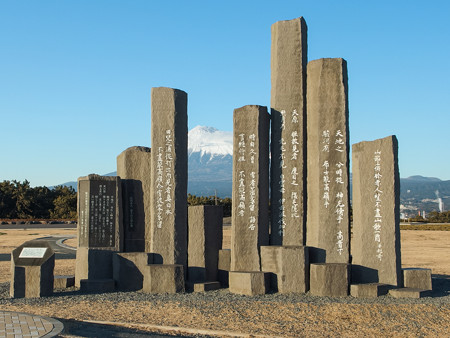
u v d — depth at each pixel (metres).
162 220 14.31
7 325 8.84
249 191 13.89
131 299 12.15
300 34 14.38
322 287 12.55
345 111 13.78
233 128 14.19
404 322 10.16
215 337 9.04
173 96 14.59
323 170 13.72
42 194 61.75
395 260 13.03
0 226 49.62
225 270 14.51
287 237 13.99
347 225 13.52
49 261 12.79
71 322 9.94
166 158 14.47
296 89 14.27
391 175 13.16
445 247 29.11
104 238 14.39
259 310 10.95
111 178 14.62
